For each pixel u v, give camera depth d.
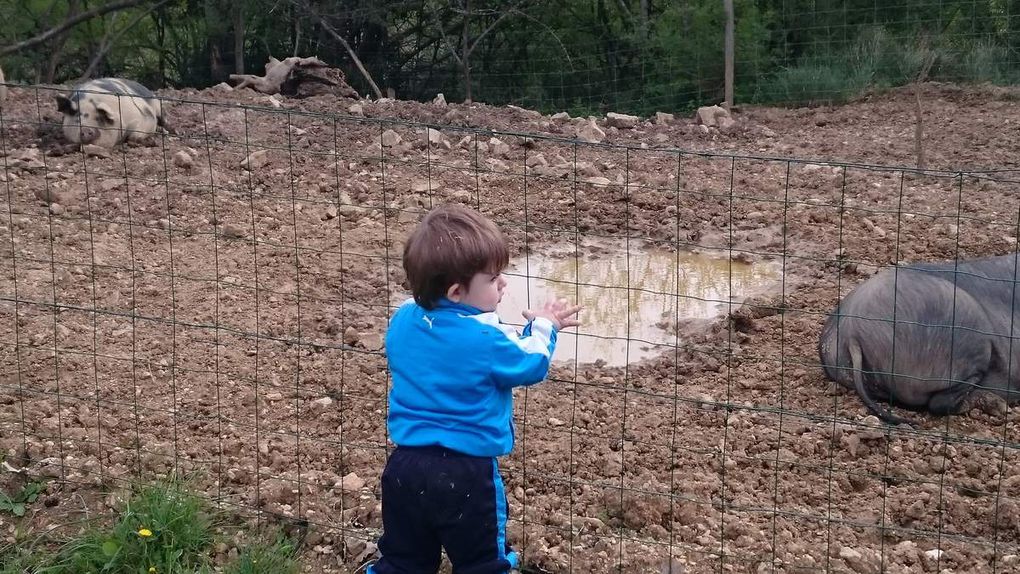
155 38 21.50
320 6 19.08
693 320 7.09
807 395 5.82
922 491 4.73
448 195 9.62
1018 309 5.72
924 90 15.25
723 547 4.21
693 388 5.97
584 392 5.87
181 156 10.22
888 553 4.20
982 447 5.15
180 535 4.19
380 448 4.82
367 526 4.38
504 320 7.16
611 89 19.44
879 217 8.97
